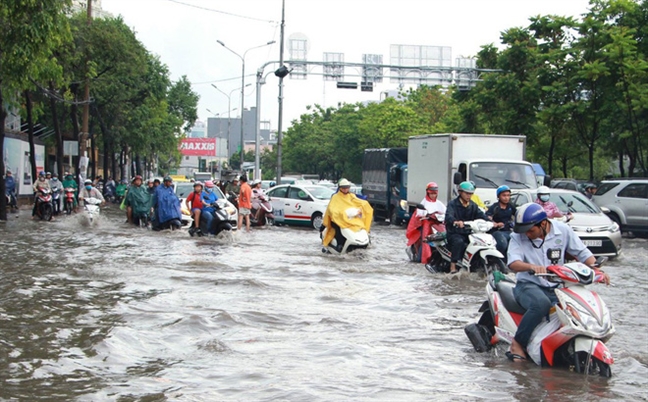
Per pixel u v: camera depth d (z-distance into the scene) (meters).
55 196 30.12
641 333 8.24
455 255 12.70
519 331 6.66
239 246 18.28
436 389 5.83
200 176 50.72
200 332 7.84
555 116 33.91
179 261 14.24
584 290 6.34
